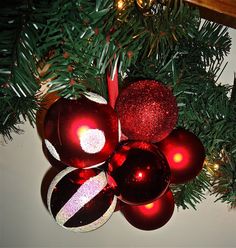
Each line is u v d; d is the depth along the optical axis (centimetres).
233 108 45
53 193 34
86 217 33
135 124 32
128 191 31
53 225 50
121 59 33
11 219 48
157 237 54
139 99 32
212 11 44
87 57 31
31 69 31
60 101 30
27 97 35
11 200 48
